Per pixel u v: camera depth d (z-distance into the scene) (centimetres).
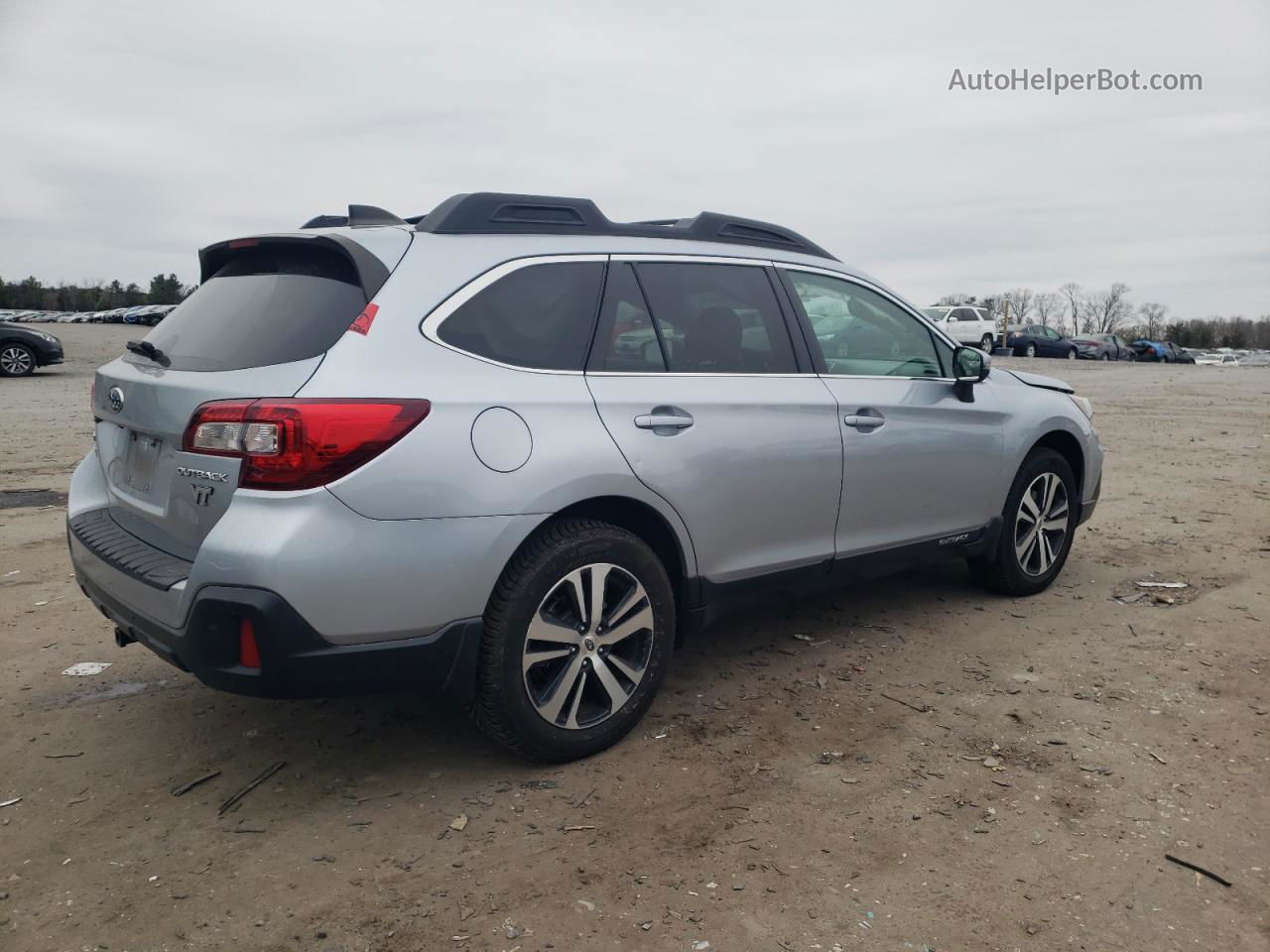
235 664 278
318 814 304
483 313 322
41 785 323
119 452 348
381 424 284
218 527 278
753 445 377
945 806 306
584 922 250
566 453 320
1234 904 257
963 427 469
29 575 565
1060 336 4812
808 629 474
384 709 383
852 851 282
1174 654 438
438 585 294
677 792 316
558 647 327
